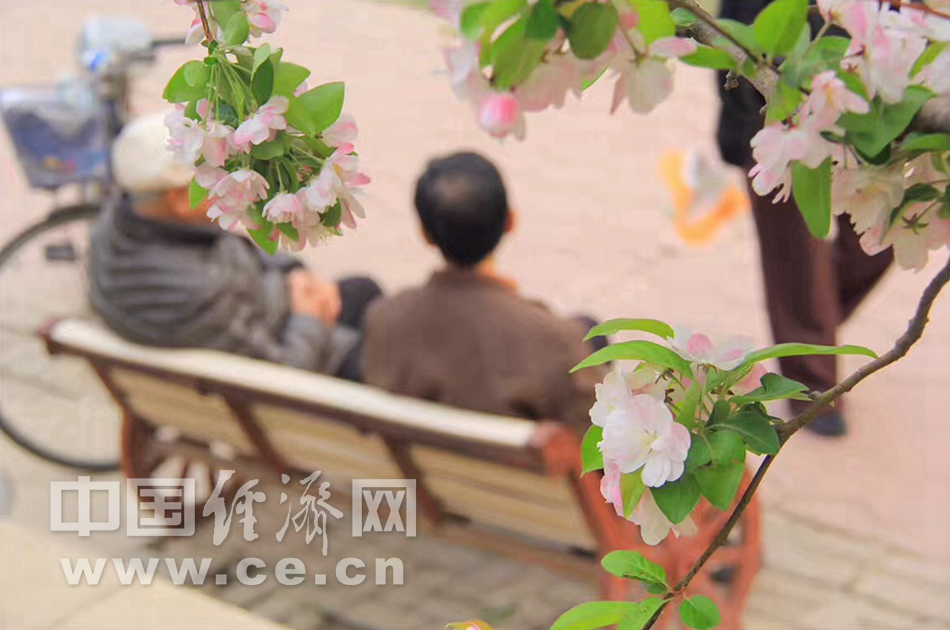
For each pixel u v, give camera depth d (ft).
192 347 11.46
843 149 3.20
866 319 17.87
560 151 24.02
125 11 31.45
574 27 2.98
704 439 3.57
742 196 20.58
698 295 18.89
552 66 3.01
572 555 10.70
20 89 15.89
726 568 12.12
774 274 14.21
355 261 20.35
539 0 2.88
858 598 12.46
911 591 12.53
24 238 15.47
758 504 10.98
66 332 11.95
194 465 14.53
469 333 10.03
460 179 9.88
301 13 31.22
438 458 10.06
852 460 14.60
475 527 11.40
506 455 9.39
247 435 11.51
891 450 14.74
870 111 3.07
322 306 12.88
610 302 18.88
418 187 10.11
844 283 14.75
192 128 3.90
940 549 13.16
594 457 3.77
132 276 11.38
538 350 9.95
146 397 12.21
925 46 3.11
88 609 9.54
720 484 3.53
